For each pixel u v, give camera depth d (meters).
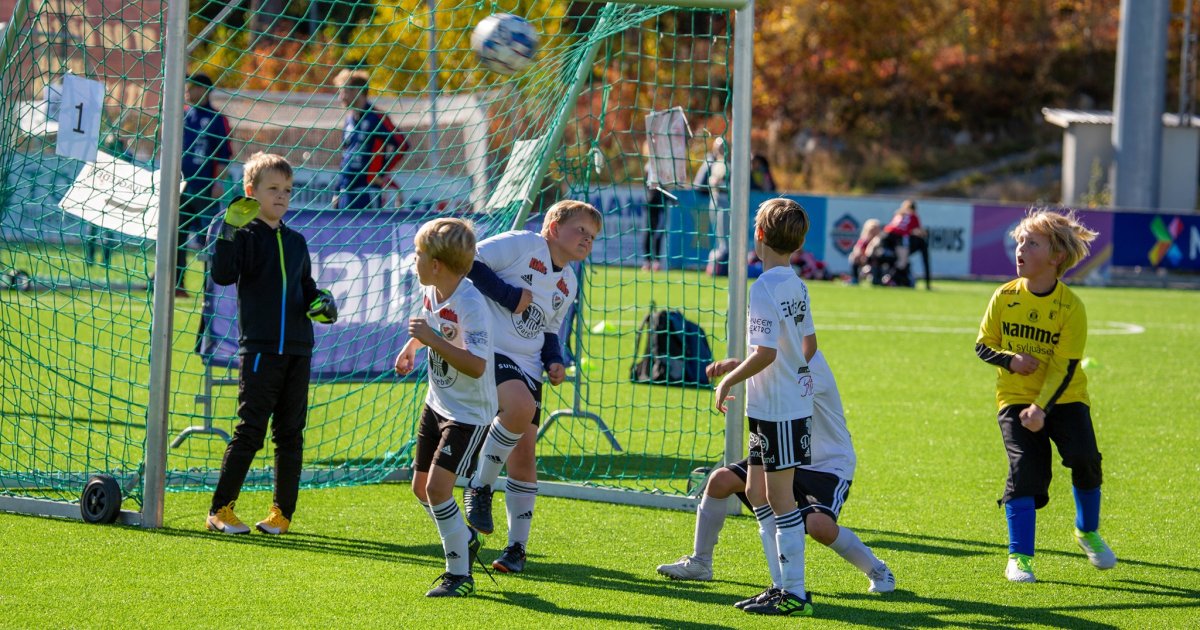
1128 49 82.81
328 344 24.11
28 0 17.05
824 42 119.31
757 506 13.93
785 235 13.29
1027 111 122.69
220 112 21.70
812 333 13.56
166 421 16.38
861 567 14.33
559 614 12.92
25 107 18.41
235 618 12.34
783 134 120.12
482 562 14.80
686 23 67.00
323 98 40.34
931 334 45.00
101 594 13.09
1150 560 16.05
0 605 12.59
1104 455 23.69
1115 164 84.06
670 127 21.41
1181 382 34.06
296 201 29.72
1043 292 15.16
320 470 20.22
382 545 15.93
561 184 23.73
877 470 22.09
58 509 16.81
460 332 13.47
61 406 25.86
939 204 73.62
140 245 19.58
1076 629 12.91
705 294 54.16
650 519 18.08
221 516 16.31
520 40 17.56
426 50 22.75
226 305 23.64
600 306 49.31
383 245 24.34
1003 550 16.52
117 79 19.69
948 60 125.31
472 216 23.14
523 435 15.00
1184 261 75.31
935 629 12.81
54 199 21.62
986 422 27.30
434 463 13.47
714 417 27.59
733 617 13.04
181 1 15.80
